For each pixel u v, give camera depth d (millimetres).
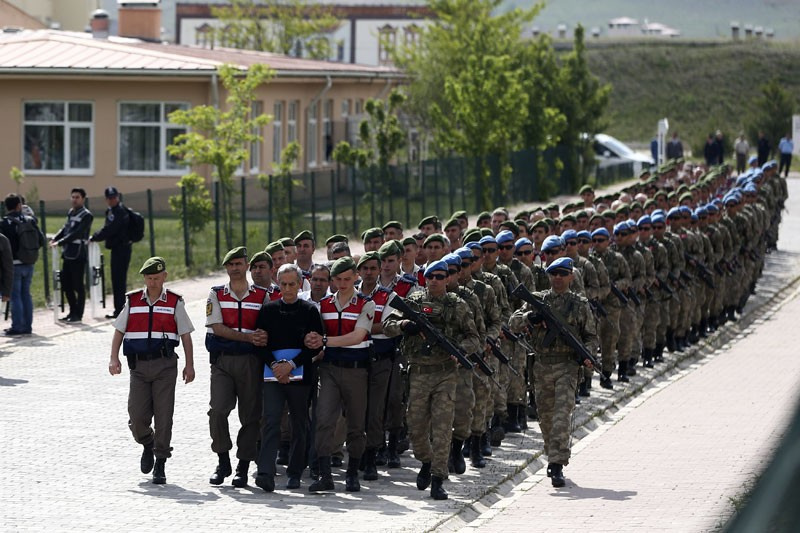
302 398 17781
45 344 31016
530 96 83750
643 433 22875
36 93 67562
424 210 65062
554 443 18453
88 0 113688
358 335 17609
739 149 102375
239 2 118312
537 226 27031
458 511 16547
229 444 18156
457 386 18625
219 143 54312
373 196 59531
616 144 106438
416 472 19469
